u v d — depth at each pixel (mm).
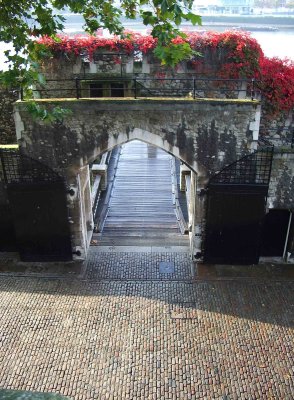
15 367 8000
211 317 9234
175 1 5836
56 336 8734
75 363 8086
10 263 11195
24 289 10172
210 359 8156
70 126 9820
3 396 2527
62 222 10742
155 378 7770
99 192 14711
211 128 9695
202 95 11820
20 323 9062
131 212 13703
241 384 7633
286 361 8102
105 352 8336
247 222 10523
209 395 7441
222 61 11375
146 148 19047
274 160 10062
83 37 11688
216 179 10234
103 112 9625
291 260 11109
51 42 11234
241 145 9852
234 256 10953
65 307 9547
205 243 10844
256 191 10172
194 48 11227
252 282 10406
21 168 10305
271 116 11297
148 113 9586
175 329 8898
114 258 11359
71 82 11797
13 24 7508
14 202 10500
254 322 9078
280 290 10117
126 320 9164
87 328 8938
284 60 11438
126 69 11625
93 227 12562
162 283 10383
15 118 9758
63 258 11203
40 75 7352
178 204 14164
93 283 10398
